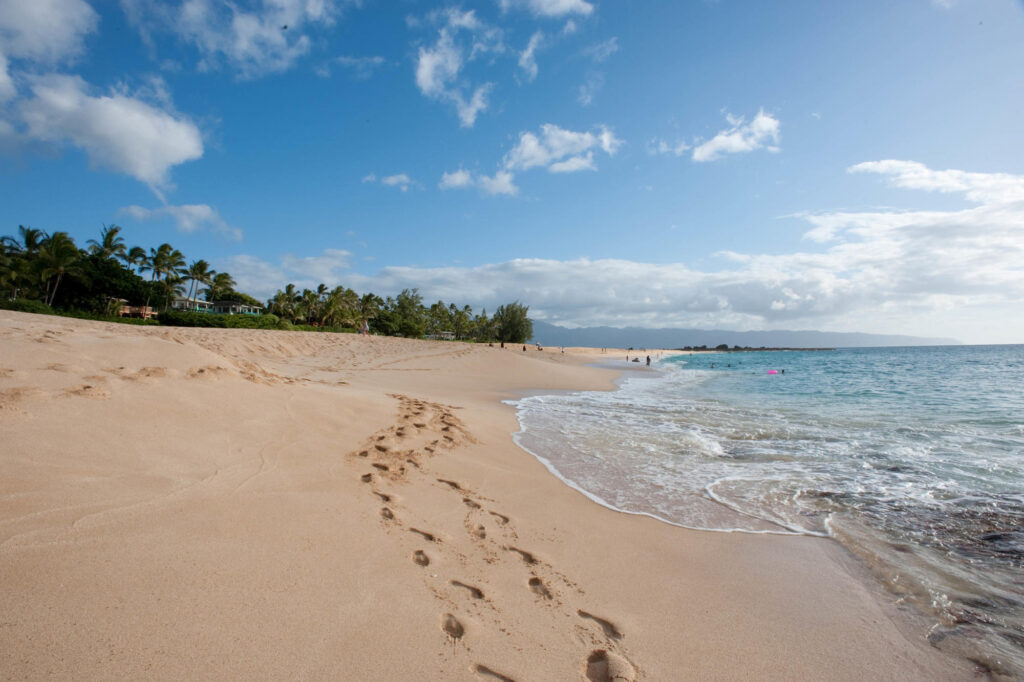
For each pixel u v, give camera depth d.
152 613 2.33
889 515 5.21
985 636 3.13
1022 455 7.81
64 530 2.82
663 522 4.89
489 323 89.69
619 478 6.38
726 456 7.66
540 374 22.06
